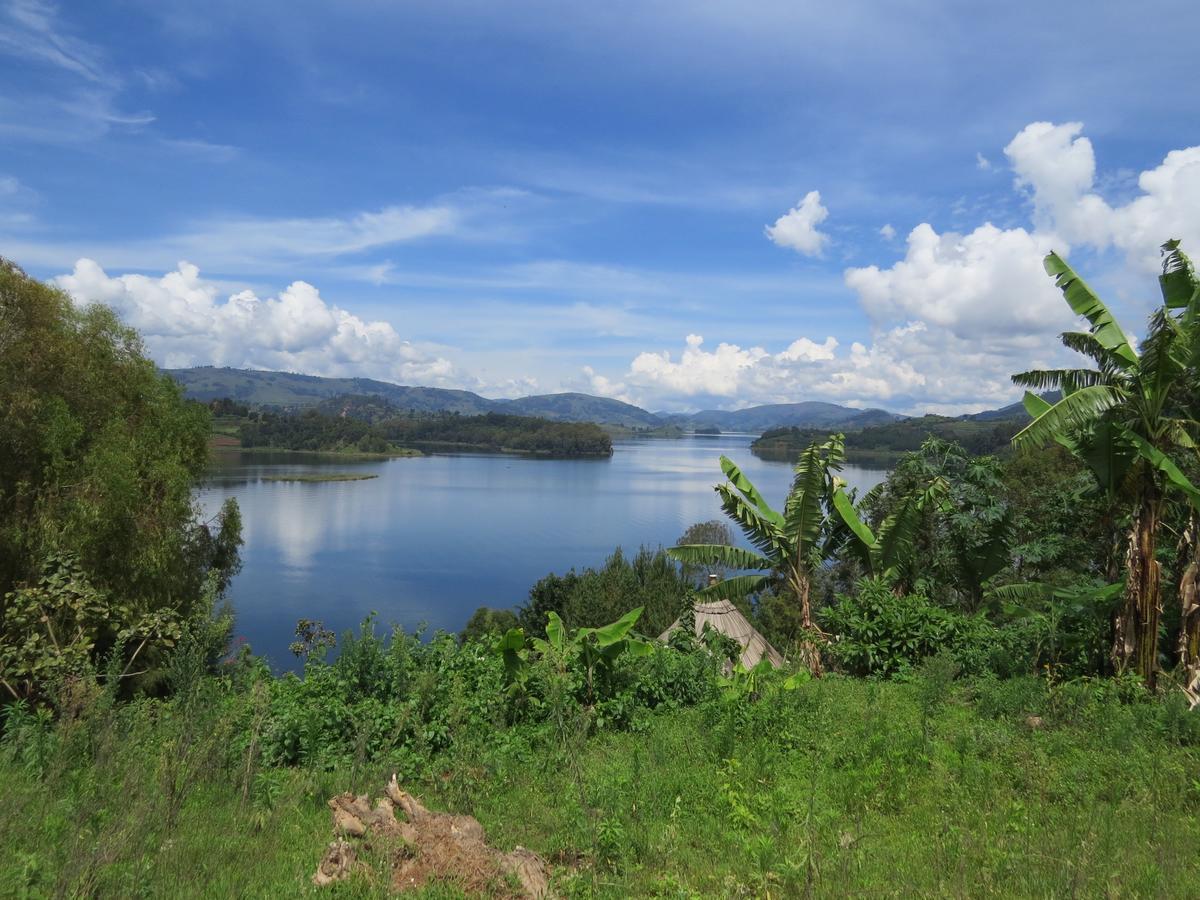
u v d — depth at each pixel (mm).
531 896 4613
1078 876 4574
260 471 145000
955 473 18891
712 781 6875
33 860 4418
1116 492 11336
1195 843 5363
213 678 8797
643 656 10539
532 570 70688
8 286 18953
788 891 4754
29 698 8875
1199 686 10250
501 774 7238
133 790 5828
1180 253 10711
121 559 19406
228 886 4625
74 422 19484
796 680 9406
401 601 57750
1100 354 11719
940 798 6426
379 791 6250
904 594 17109
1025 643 11766
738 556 16750
